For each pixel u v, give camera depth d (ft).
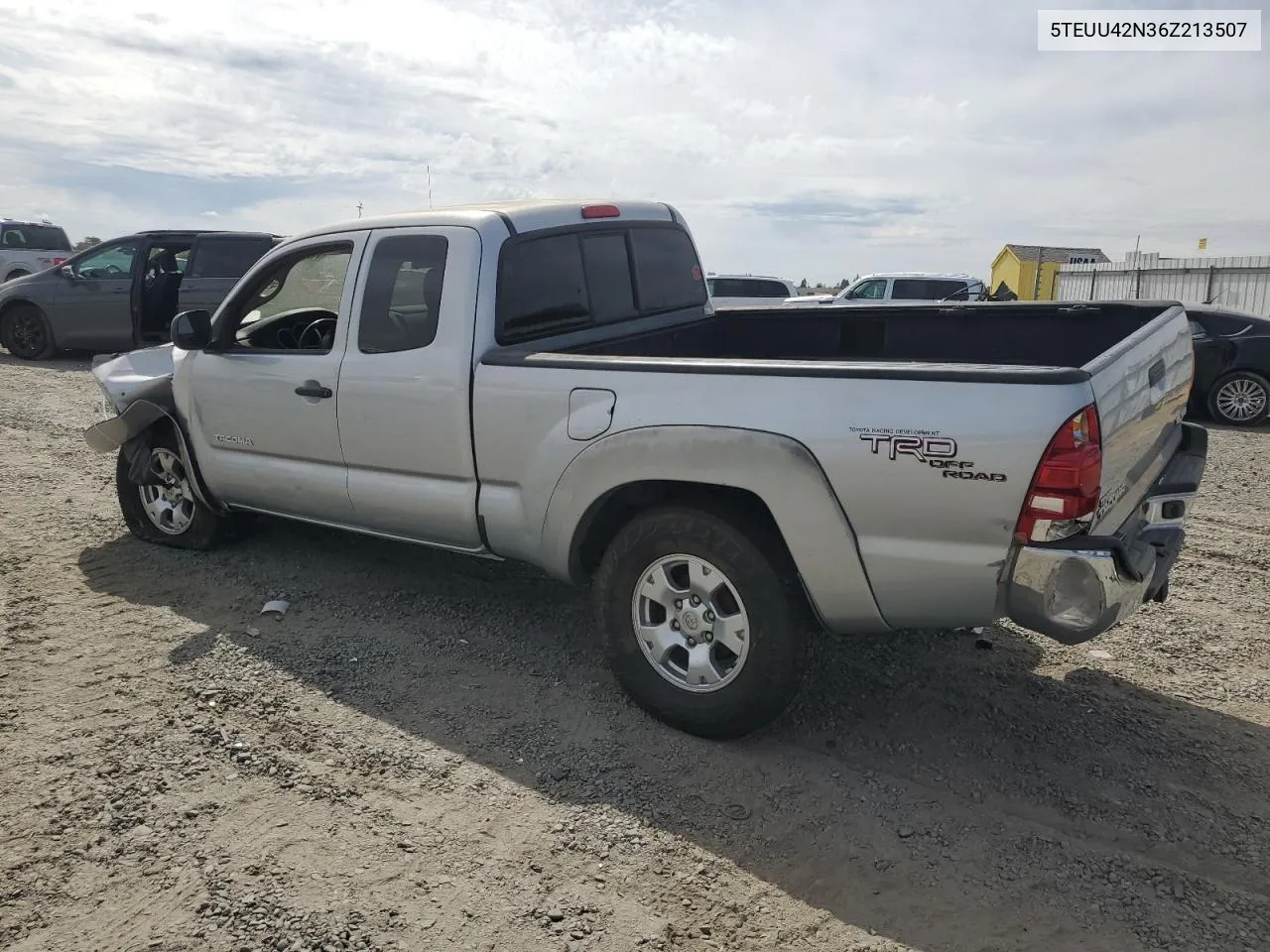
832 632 11.03
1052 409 9.16
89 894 8.84
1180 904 8.86
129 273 44.93
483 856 9.48
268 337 17.13
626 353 15.26
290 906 8.70
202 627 14.85
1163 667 13.82
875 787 10.73
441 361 13.24
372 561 17.85
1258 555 19.15
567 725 12.04
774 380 10.55
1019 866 9.40
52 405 35.09
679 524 11.26
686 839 9.82
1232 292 74.33
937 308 15.43
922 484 9.76
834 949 8.34
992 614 9.97
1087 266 96.02
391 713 12.28
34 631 14.55
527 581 16.97
